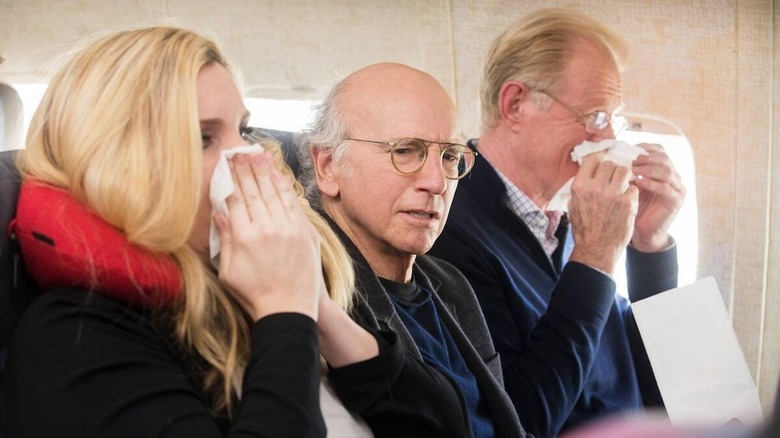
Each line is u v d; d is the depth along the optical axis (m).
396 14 3.20
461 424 1.82
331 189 2.27
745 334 3.43
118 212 1.43
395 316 2.07
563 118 3.05
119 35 1.56
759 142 3.40
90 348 1.36
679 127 3.37
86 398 1.32
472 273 2.78
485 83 3.17
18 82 2.82
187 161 1.47
